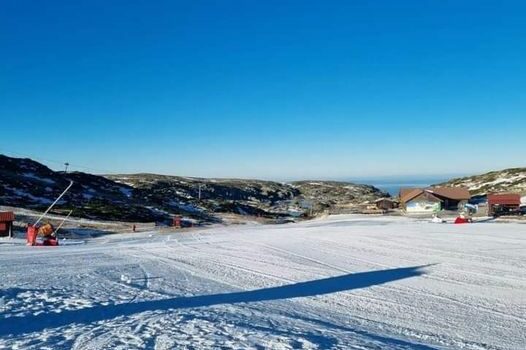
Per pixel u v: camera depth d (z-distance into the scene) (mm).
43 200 76750
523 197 84062
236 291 15516
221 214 97188
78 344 7379
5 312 10031
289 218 99188
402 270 21484
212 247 33781
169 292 14391
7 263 22766
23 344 7363
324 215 92625
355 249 30953
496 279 19047
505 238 35719
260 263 23812
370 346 8328
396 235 40375
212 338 7875
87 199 86750
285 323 10227
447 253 27828
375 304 14141
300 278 19016
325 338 8641
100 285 15211
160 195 114562
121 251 31375
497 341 10359
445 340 10195
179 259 25641
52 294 12703
